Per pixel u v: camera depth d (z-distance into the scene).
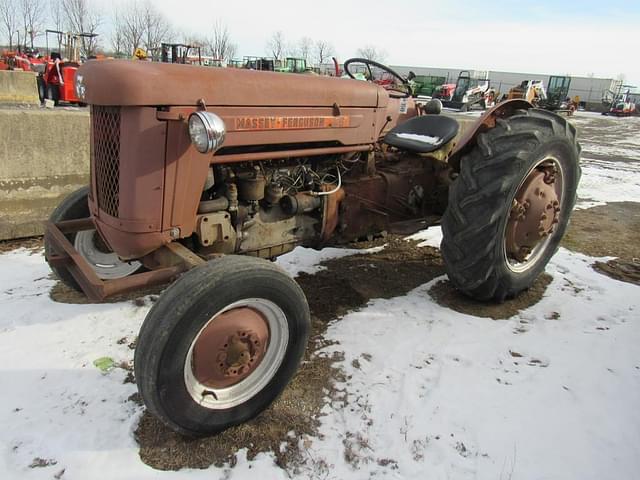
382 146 3.93
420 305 3.44
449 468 2.06
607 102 38.84
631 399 2.49
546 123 3.28
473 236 3.13
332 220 3.26
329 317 3.25
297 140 2.80
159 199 2.33
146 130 2.21
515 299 3.56
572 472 2.04
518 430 2.26
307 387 2.55
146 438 2.19
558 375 2.66
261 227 2.96
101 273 3.38
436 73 57.88
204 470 2.03
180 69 2.32
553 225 3.52
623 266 4.24
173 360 1.96
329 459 2.10
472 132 3.29
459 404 2.42
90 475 1.98
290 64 24.53
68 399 2.40
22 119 4.23
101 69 2.20
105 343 2.87
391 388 2.54
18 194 4.34
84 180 4.67
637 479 2.02
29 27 35.91
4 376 2.54
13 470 1.99
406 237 4.80
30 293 3.44
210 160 2.44
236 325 2.18
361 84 3.16
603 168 9.95
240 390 2.27
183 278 2.05
